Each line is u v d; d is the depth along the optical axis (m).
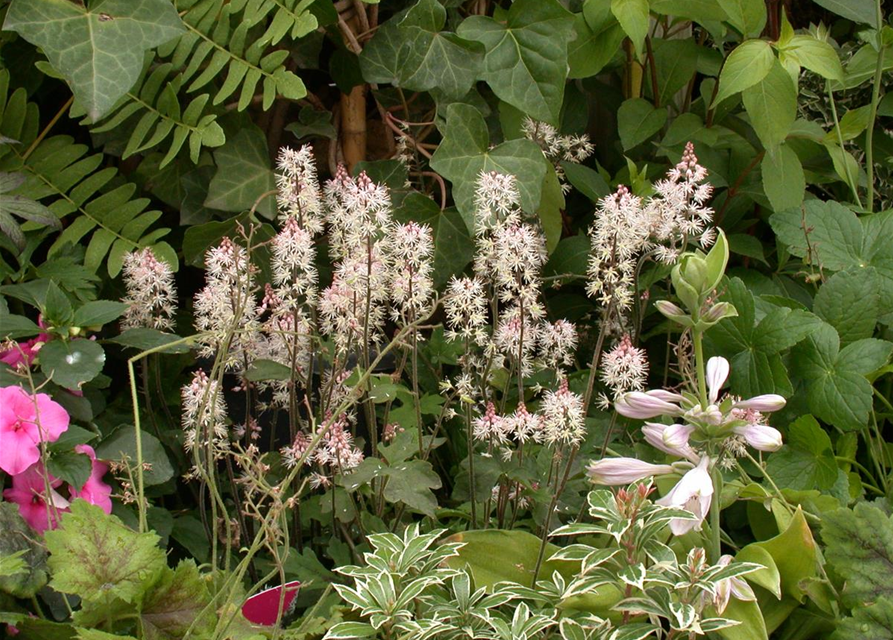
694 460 1.08
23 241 1.22
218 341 1.21
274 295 1.21
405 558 1.08
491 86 1.37
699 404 1.07
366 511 1.23
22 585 1.06
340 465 1.17
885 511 1.27
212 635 1.04
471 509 1.22
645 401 1.07
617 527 1.04
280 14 1.30
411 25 1.36
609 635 1.05
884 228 1.35
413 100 1.46
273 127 1.48
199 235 1.35
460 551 1.15
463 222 1.38
